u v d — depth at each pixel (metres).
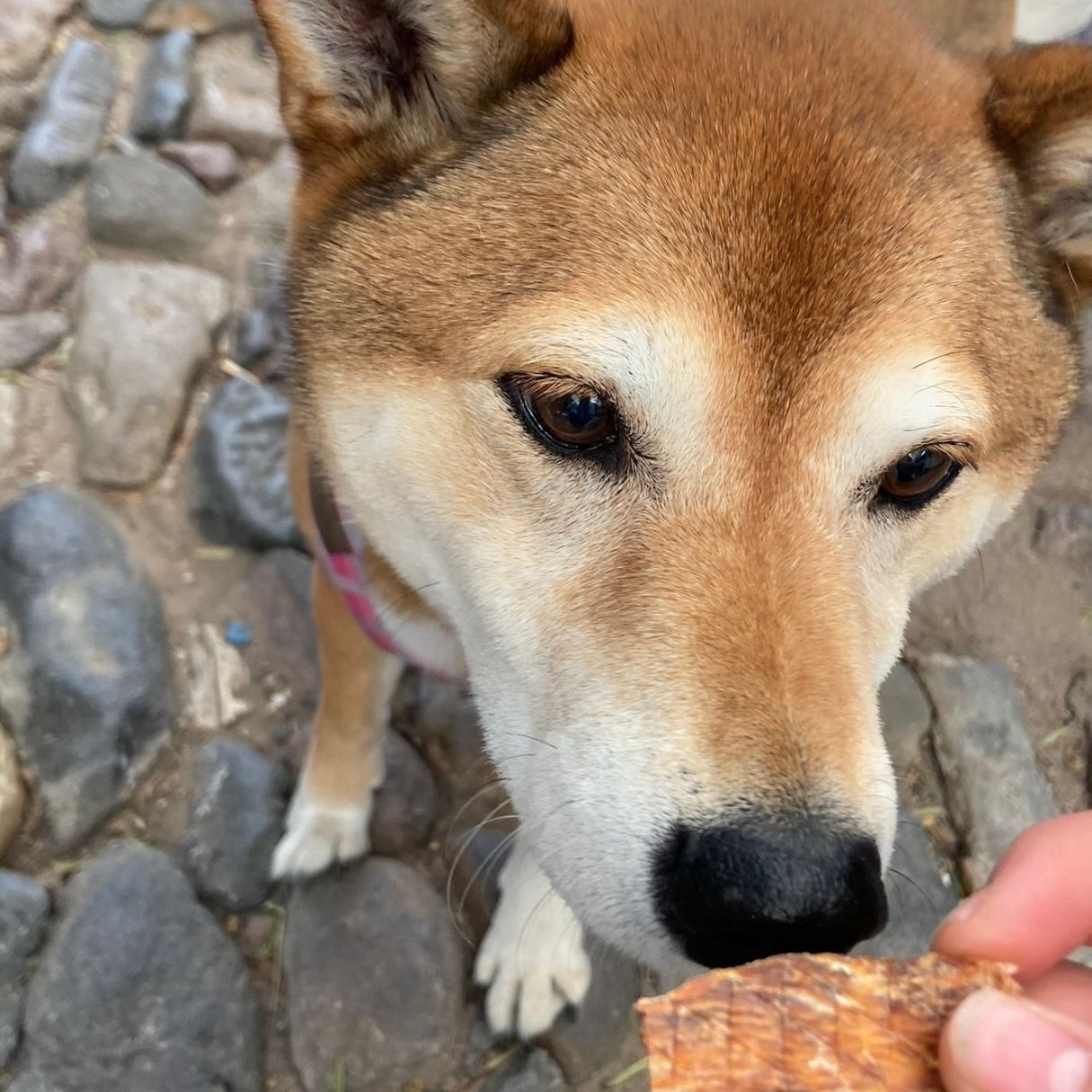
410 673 0.32
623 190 0.17
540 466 0.18
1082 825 0.17
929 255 0.17
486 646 0.19
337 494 0.22
